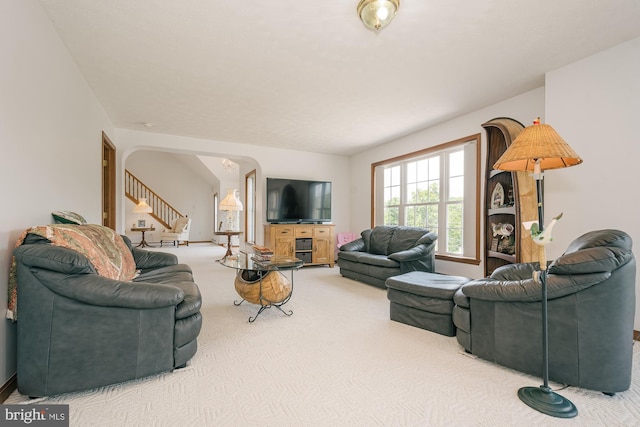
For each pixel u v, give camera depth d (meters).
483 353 1.91
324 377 1.73
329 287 4.02
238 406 1.45
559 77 2.71
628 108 2.31
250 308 3.06
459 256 4.14
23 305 1.43
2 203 1.48
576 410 1.41
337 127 4.49
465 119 3.95
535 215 2.84
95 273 1.61
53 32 2.11
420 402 1.49
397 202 5.30
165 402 1.48
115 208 4.34
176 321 1.76
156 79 2.93
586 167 2.53
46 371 1.45
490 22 2.07
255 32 2.19
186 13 1.98
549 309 1.64
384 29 2.14
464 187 4.01
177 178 11.07
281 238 5.38
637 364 1.85
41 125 1.92
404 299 2.59
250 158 5.77
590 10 1.95
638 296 2.28
